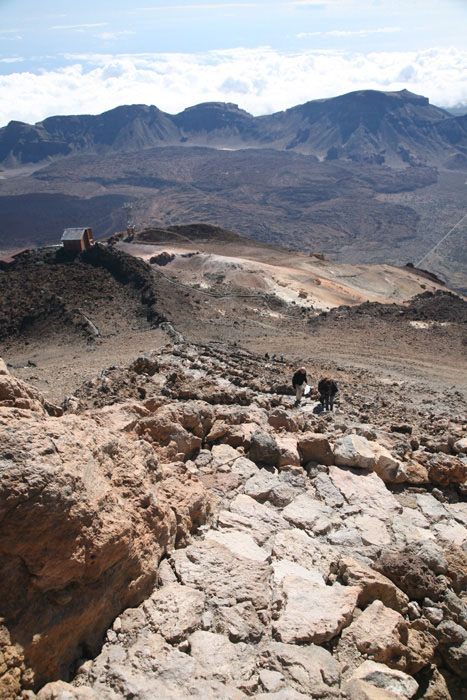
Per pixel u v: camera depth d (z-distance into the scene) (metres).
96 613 5.91
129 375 19.94
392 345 52.19
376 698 5.54
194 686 5.34
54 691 5.00
